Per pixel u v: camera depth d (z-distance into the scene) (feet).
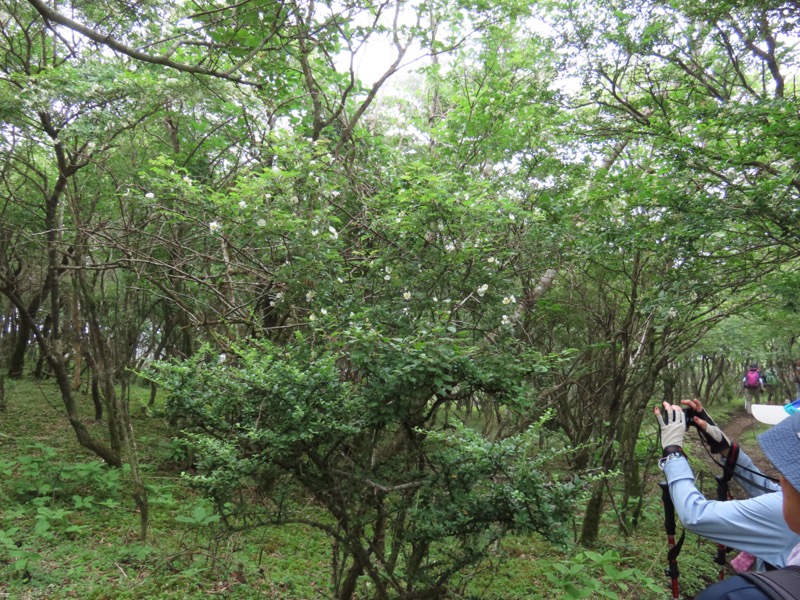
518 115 22.17
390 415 8.21
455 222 12.38
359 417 8.52
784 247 17.10
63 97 15.46
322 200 14.14
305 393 8.24
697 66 20.29
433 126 24.44
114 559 14.19
